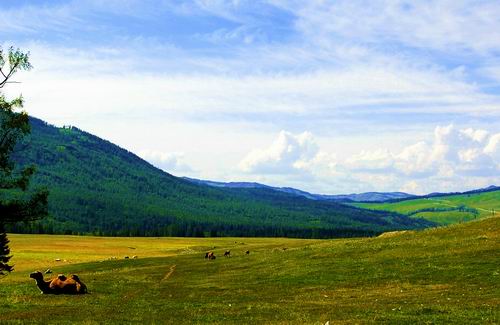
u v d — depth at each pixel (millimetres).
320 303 40125
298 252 80062
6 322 31812
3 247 38219
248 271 68438
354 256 67875
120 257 135750
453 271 50594
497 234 68625
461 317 30047
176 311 37344
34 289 54281
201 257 102312
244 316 34125
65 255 140250
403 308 35219
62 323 31469
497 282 44062
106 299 45500
